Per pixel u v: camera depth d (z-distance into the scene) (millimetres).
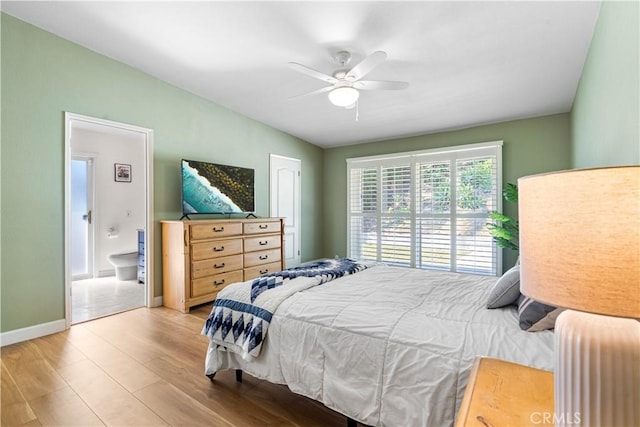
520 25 2326
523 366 1089
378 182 5445
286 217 5398
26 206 2691
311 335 1638
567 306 649
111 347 2537
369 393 1426
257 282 2158
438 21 2324
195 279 3490
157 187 3645
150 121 3562
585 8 2104
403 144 5293
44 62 2777
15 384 2000
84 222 5086
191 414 1730
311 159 5961
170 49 2988
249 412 1755
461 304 1796
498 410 845
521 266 779
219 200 4137
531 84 3252
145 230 3602
